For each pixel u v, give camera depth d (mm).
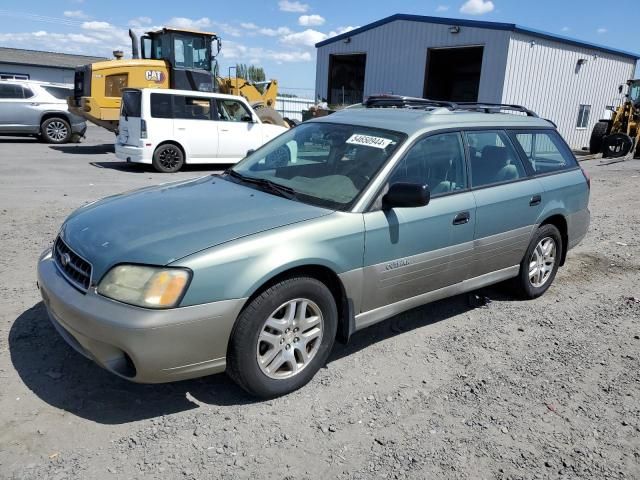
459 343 4148
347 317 3539
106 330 2740
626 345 4254
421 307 4844
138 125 12258
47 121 18094
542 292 5223
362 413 3170
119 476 2551
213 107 13000
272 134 13969
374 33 23875
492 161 4520
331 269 3318
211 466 2654
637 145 19641
